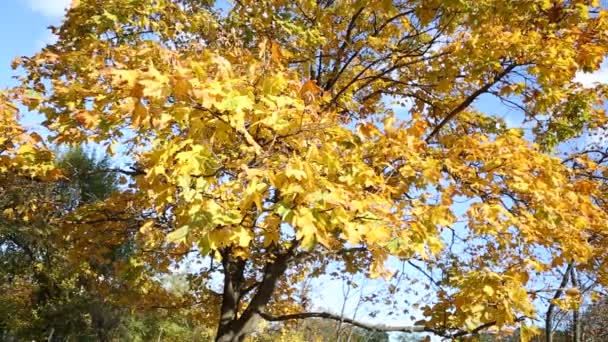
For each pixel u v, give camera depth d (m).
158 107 2.59
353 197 3.27
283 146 3.07
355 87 6.59
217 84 2.65
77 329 18.14
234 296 6.86
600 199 5.63
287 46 5.93
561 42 4.68
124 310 16.97
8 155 4.01
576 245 4.32
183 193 2.62
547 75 4.66
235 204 2.79
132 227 6.85
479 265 5.31
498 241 4.76
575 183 4.95
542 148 5.79
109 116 3.12
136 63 4.10
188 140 2.73
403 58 6.48
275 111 2.92
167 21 5.29
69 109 4.23
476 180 4.25
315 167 2.92
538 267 4.02
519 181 4.14
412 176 4.19
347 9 6.25
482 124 6.32
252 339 13.38
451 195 3.93
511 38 4.70
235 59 4.00
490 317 3.56
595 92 5.50
